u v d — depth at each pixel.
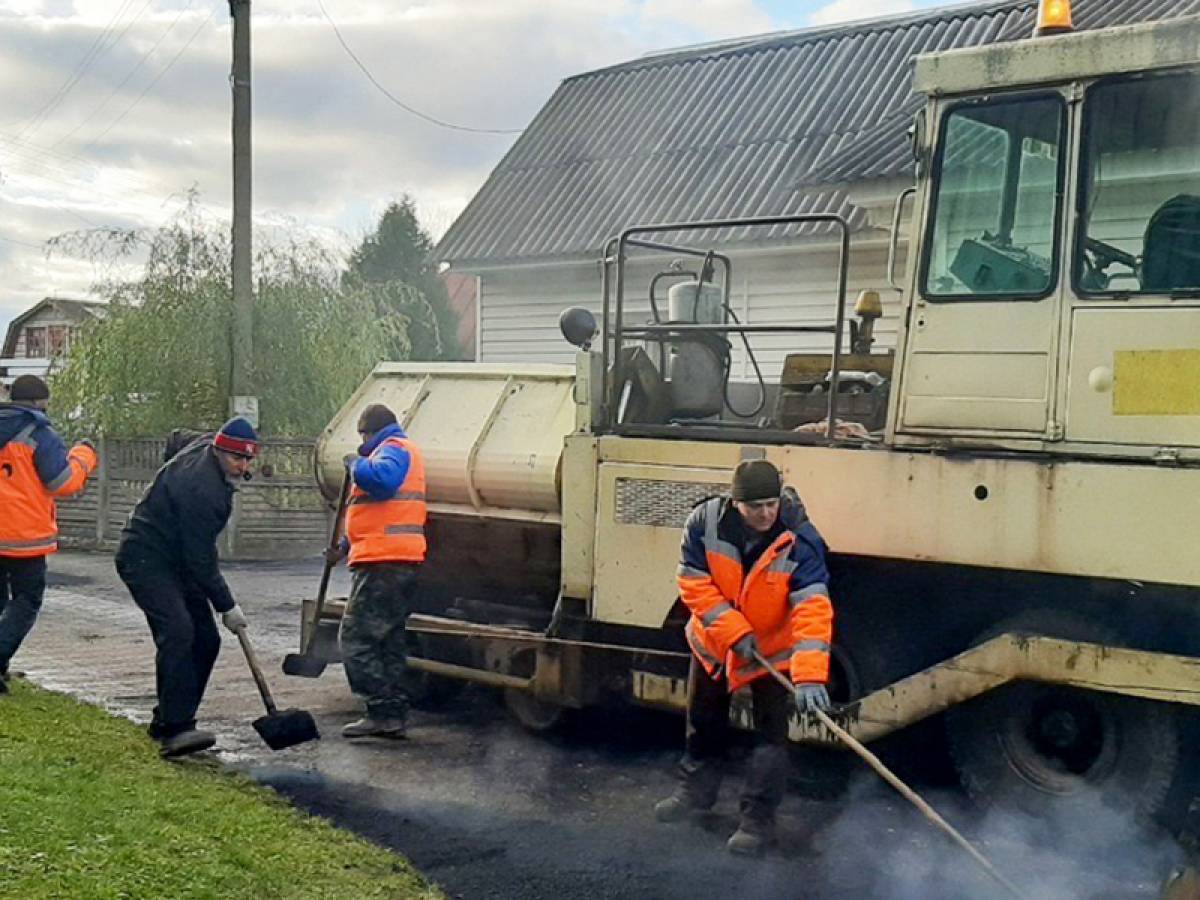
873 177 11.11
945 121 5.50
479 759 6.70
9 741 5.96
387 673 7.01
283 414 16.48
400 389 8.27
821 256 13.54
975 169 5.41
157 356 16.28
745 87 16.61
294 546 15.55
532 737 7.17
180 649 6.31
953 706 5.30
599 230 15.34
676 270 7.48
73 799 5.02
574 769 6.55
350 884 4.64
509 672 6.85
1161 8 11.66
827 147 14.55
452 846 5.32
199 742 6.32
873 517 5.40
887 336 12.62
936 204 5.50
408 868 4.93
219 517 6.33
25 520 7.18
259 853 4.79
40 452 7.20
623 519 6.19
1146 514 4.78
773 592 5.14
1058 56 5.19
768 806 5.32
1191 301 4.86
